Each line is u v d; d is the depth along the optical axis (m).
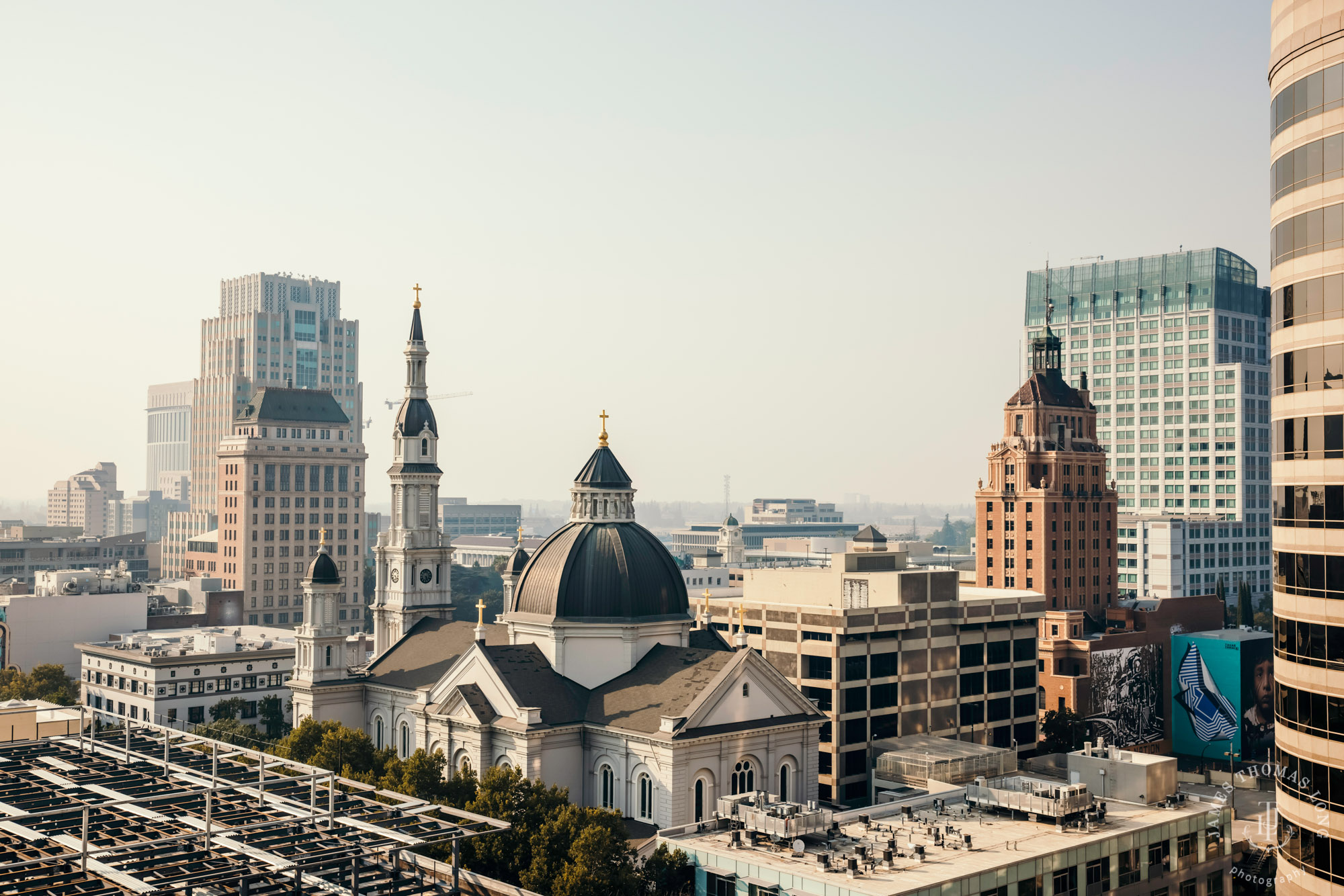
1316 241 73.19
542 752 125.12
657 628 135.88
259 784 105.44
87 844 84.31
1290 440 76.12
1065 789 103.31
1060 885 94.06
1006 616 181.75
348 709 156.62
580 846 96.12
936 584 173.38
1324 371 72.81
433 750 134.62
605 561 136.25
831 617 159.75
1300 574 74.94
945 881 85.56
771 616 168.75
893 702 166.12
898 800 112.00
